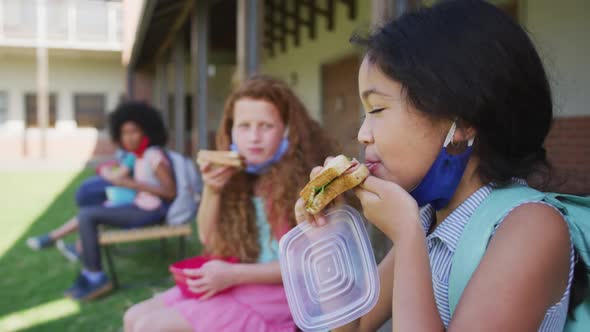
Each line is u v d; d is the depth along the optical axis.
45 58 17.44
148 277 3.79
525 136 0.91
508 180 0.93
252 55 4.26
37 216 6.57
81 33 18.00
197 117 7.18
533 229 0.81
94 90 18.89
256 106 1.79
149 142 3.69
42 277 3.88
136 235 3.46
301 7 10.12
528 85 0.88
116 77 19.02
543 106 0.92
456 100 0.84
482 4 0.89
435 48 0.85
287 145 1.82
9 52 18.11
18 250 4.76
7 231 5.65
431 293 0.81
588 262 0.83
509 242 0.81
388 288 1.13
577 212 0.85
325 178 0.93
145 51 13.63
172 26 10.06
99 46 18.02
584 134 4.21
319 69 9.34
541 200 0.87
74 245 4.14
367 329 1.15
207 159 1.84
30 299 3.38
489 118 0.86
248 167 1.84
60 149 18.27
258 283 1.69
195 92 7.20
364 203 0.90
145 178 3.65
